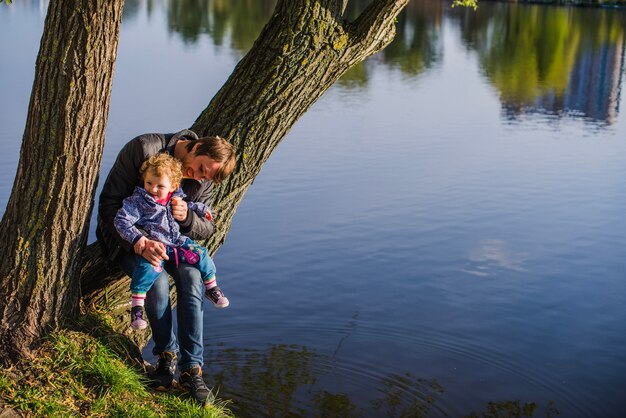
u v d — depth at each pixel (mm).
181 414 4098
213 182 4242
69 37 3805
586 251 9688
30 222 4008
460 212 10984
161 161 3912
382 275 8750
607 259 9445
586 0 55969
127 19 39219
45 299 4098
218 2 51469
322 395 6121
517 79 25938
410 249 9516
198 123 4527
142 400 4141
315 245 9508
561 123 18547
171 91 19125
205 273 4246
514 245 9812
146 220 4035
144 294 4102
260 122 4461
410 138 15836
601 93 23688
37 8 38906
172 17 40719
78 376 4055
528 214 11039
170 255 4137
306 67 4410
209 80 21156
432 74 26203
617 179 13109
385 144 15141
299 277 8602
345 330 7379
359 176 12695
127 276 4496
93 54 3852
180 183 4145
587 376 6746
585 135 17141
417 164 13664
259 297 8070
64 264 4117
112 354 4246
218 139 3988
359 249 9445
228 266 8828
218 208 4531
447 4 58625
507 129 17406
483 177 12922
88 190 4082
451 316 7809
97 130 4008
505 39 37938
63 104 3883
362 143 15133
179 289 4184
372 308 7910
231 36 32719
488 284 8609
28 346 4051
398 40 36844
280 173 12688
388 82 23969
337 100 20234
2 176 11250
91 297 4484
